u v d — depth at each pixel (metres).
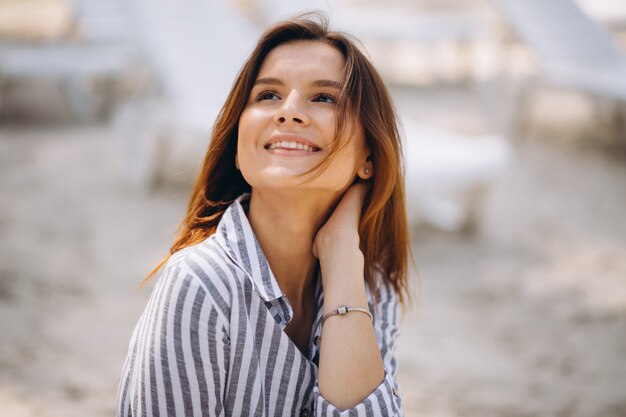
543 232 4.79
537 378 2.98
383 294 1.57
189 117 5.01
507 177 6.02
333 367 1.25
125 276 3.90
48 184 5.41
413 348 3.21
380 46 10.66
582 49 6.76
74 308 3.49
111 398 2.70
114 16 7.11
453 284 3.93
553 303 3.73
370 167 1.44
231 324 1.22
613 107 7.58
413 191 4.20
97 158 6.16
